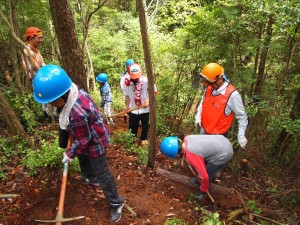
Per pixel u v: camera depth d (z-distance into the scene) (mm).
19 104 4824
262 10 4004
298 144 5539
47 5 6359
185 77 6004
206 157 3793
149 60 3676
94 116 2818
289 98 5434
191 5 8422
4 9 5434
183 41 5734
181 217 3689
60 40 3770
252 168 5305
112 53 9352
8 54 6379
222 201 4168
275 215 3986
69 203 3533
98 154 2957
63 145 3461
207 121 4148
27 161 3918
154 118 4129
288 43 4668
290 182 5051
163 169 4730
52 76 2510
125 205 3604
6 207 3420
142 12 3373
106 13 10164
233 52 4609
